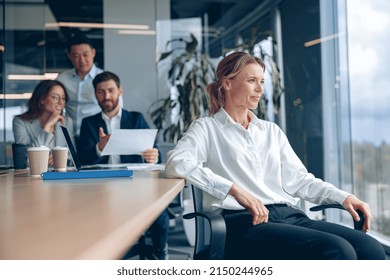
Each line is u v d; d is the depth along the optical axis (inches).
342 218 173.5
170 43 219.6
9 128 180.1
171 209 135.3
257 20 216.8
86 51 207.9
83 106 206.7
